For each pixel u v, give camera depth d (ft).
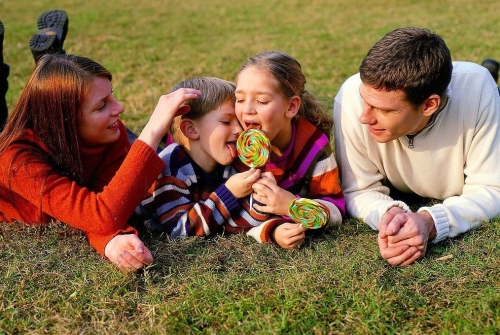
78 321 8.48
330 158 10.94
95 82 10.09
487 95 10.36
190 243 10.24
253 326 8.25
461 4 37.93
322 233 10.69
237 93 10.08
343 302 8.64
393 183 11.59
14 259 9.85
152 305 8.68
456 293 8.80
